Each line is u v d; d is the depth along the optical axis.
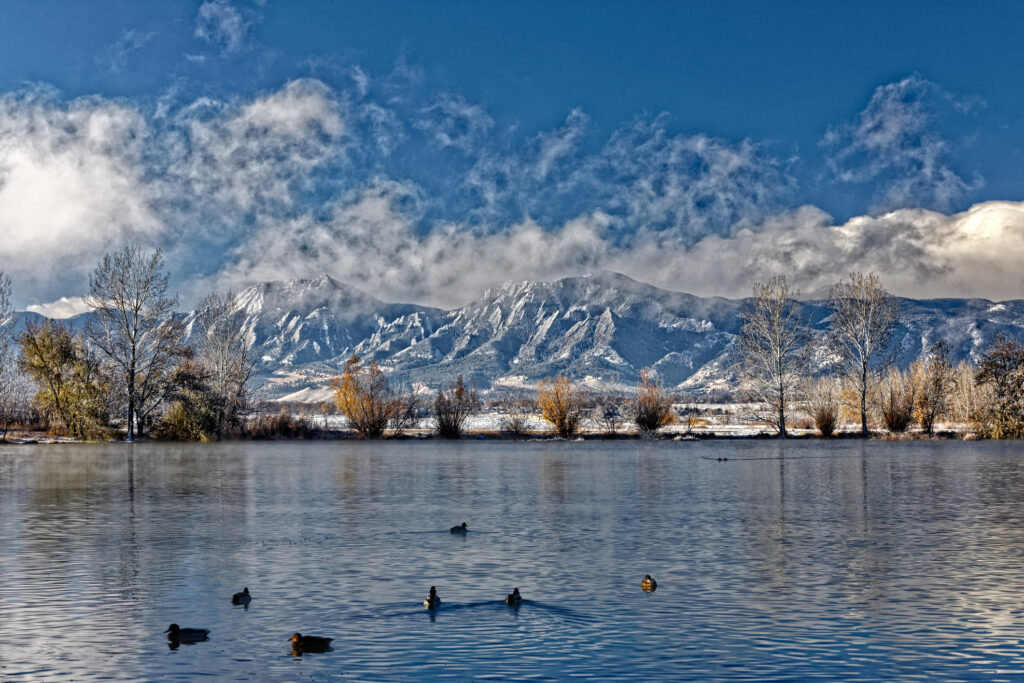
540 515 41.12
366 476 62.16
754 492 50.62
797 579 26.77
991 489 51.50
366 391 116.75
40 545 33.03
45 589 25.77
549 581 26.61
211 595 24.97
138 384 103.25
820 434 112.56
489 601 24.16
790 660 19.00
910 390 114.62
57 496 49.53
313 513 42.12
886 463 72.06
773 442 106.31
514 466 71.12
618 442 110.00
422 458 81.25
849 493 49.84
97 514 41.94
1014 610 23.02
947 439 108.38
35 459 79.50
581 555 30.72
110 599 24.56
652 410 114.38
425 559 30.05
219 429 108.44
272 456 84.12
